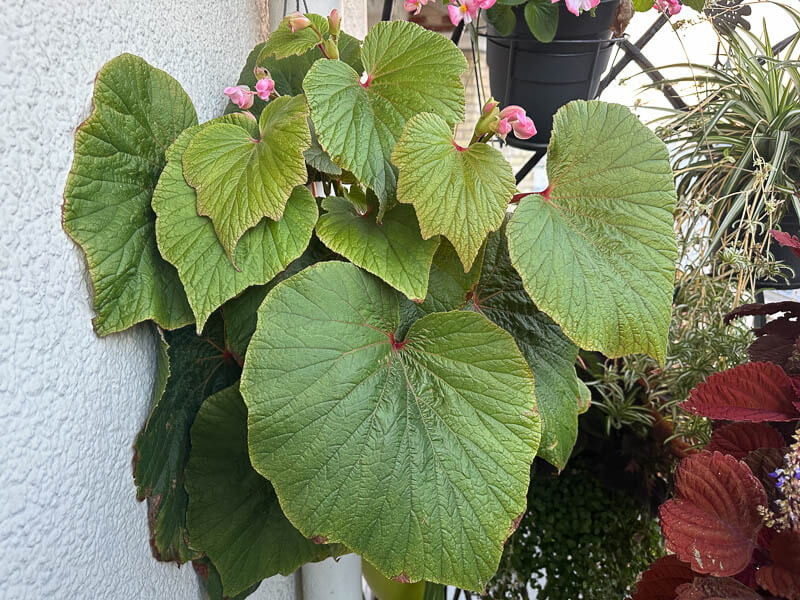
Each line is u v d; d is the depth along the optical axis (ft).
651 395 2.48
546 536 2.40
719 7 2.57
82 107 1.18
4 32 0.96
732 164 2.60
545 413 1.63
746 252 2.39
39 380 1.05
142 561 1.43
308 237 1.35
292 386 1.27
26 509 1.02
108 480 1.27
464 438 1.34
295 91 1.90
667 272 1.47
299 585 2.63
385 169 1.39
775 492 1.45
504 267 1.69
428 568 1.30
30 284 1.04
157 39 1.47
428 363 1.39
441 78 1.41
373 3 3.44
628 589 2.31
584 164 1.49
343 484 1.28
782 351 1.83
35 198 1.05
